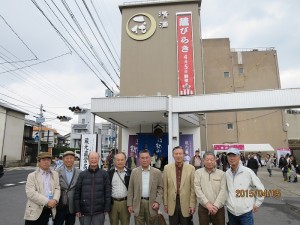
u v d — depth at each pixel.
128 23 22.84
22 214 7.22
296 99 12.61
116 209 4.63
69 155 4.75
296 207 8.53
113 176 4.73
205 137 22.55
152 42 22.23
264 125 31.88
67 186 4.64
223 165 16.95
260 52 34.06
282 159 16.02
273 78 33.22
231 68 32.94
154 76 21.59
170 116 13.95
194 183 4.37
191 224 4.55
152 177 4.57
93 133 13.34
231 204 4.11
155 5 22.83
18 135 31.22
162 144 18.77
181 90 20.70
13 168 27.30
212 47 33.53
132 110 14.15
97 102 14.47
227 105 13.40
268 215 7.48
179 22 21.91
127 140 19.56
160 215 4.66
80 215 4.35
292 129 41.34
